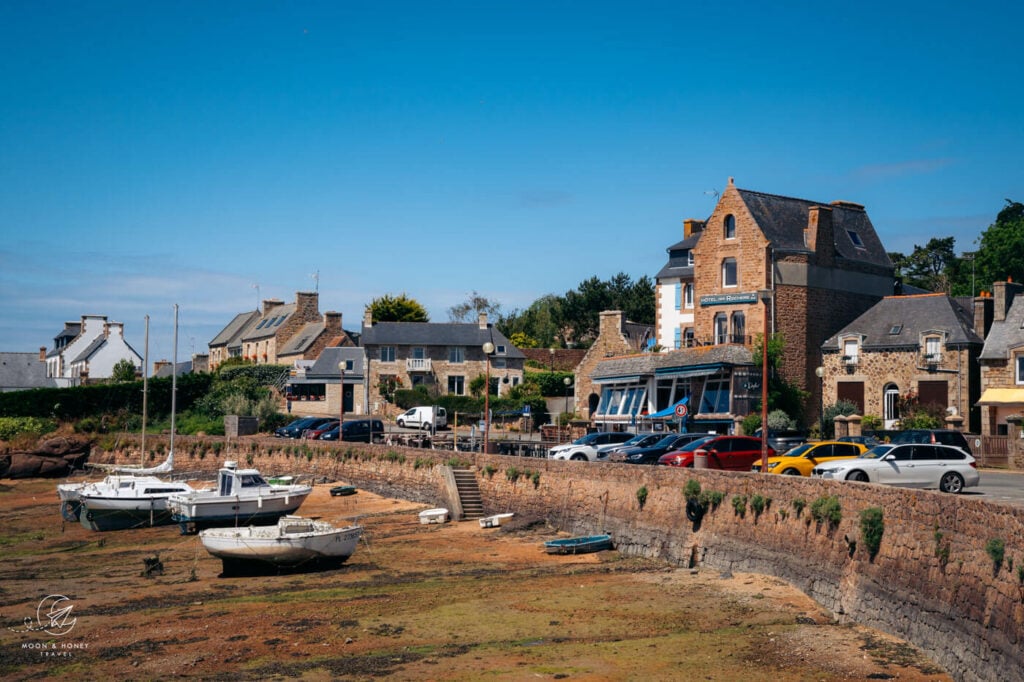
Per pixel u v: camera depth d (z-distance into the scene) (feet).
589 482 119.24
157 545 126.93
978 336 174.50
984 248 293.23
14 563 115.96
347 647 75.61
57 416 242.17
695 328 199.31
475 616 83.56
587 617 82.17
